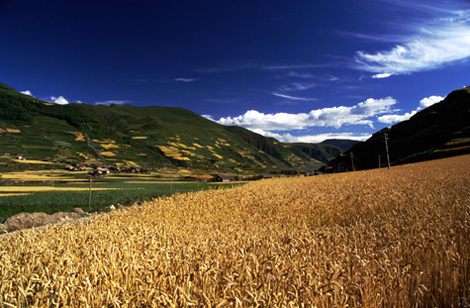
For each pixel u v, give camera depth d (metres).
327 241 5.59
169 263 4.23
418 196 11.79
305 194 15.70
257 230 6.95
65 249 5.37
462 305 3.76
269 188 24.31
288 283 3.62
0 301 3.56
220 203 13.27
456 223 6.50
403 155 137.25
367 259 4.43
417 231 6.07
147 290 3.34
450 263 4.41
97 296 3.53
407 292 3.94
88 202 32.06
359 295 3.68
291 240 5.22
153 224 8.41
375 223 7.39
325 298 3.57
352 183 25.61
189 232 6.95
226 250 4.93
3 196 35.53
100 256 4.62
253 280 3.80
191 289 3.66
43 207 29.61
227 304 3.08
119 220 8.88
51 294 3.65
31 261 4.69
